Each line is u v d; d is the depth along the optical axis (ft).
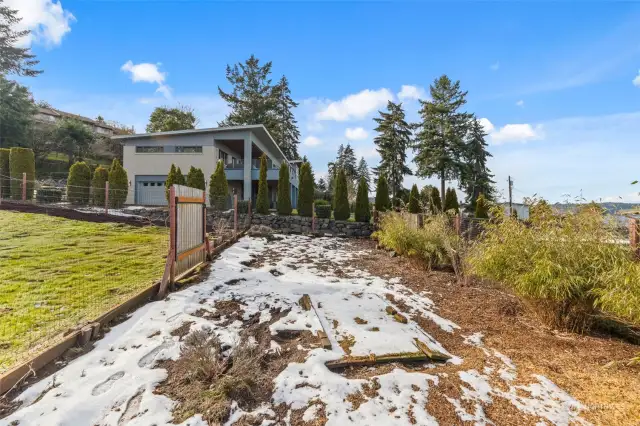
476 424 6.68
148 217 32.68
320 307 12.78
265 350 9.35
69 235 22.75
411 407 7.14
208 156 53.52
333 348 9.64
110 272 14.85
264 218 37.93
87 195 39.17
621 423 6.78
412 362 9.31
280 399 7.27
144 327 9.90
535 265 11.84
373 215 37.29
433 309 13.66
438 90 83.30
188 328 10.09
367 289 15.31
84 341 8.69
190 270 15.75
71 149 81.05
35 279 13.30
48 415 6.17
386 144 84.94
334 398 7.30
